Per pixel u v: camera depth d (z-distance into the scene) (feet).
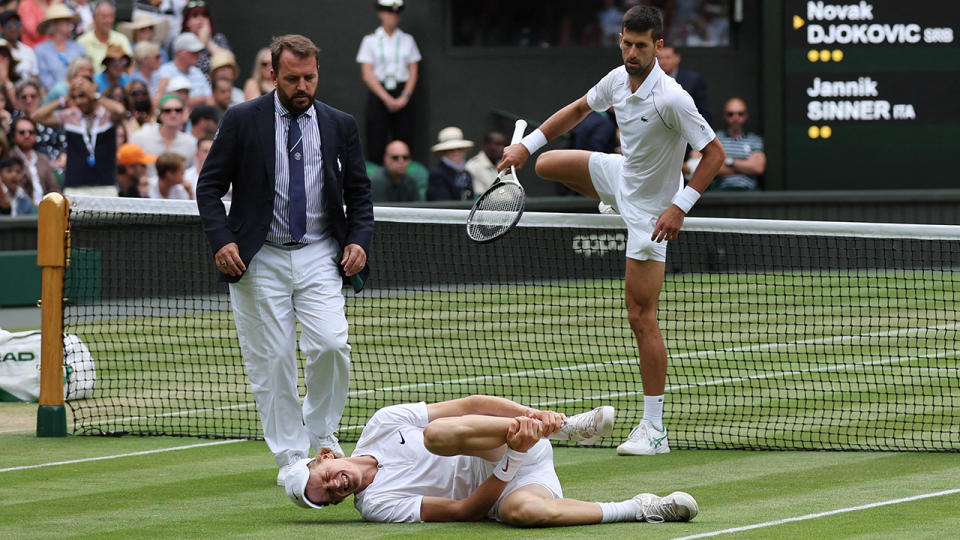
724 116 111.96
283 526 34.50
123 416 54.08
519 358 67.31
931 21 107.65
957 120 108.27
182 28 100.27
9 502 38.01
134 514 36.32
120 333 77.20
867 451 44.98
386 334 71.92
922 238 48.01
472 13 111.45
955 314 80.74
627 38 43.45
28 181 90.89
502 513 33.53
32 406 56.54
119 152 90.89
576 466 43.01
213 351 71.15
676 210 43.45
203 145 94.22
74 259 82.89
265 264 38.88
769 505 36.37
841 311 82.17
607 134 96.99
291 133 38.83
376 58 107.34
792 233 48.21
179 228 88.99
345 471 33.88
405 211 51.03
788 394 56.75
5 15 92.17
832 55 107.96
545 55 112.16
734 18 111.24
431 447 33.09
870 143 108.47
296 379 39.70
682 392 57.82
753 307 84.07
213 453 45.78
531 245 94.94
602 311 82.84
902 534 32.68
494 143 100.78
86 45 95.45
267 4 110.63
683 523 33.94
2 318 83.05
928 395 56.03
